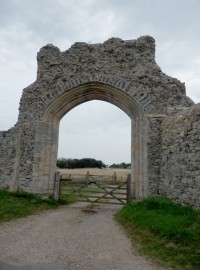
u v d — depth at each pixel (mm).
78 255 5781
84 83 13555
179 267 5098
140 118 12883
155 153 12344
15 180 13320
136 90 13055
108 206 12438
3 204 10609
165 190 11227
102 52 13852
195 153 8570
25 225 8219
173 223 6953
